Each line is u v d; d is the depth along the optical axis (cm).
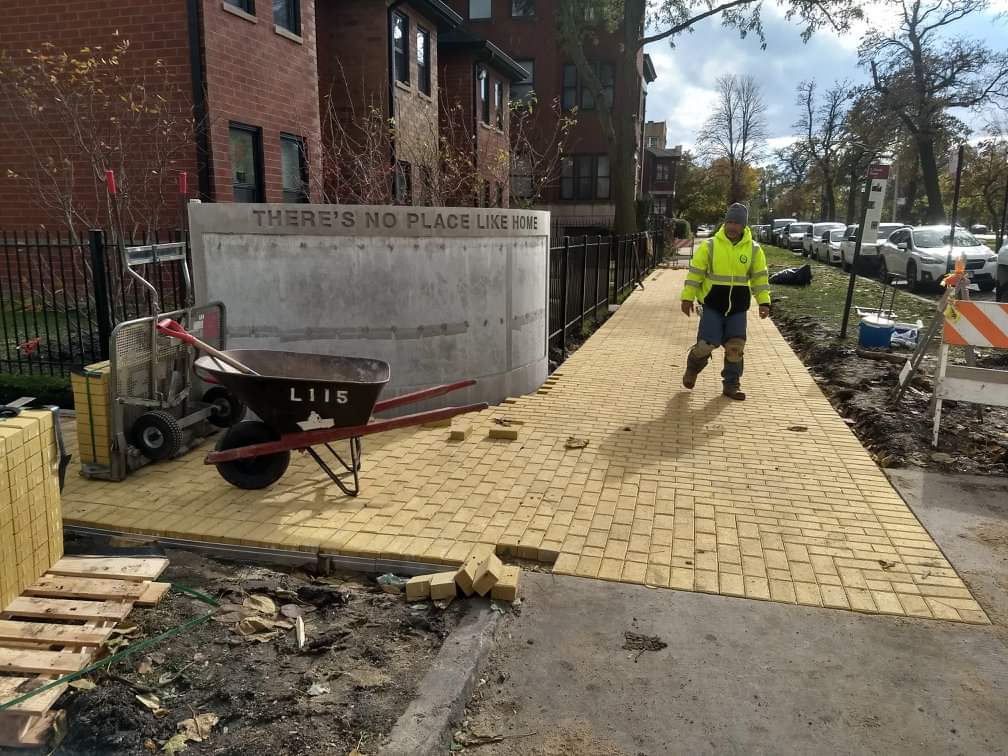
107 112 1115
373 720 274
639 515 457
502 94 2681
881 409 693
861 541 426
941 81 3947
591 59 3588
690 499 484
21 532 338
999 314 576
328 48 1750
